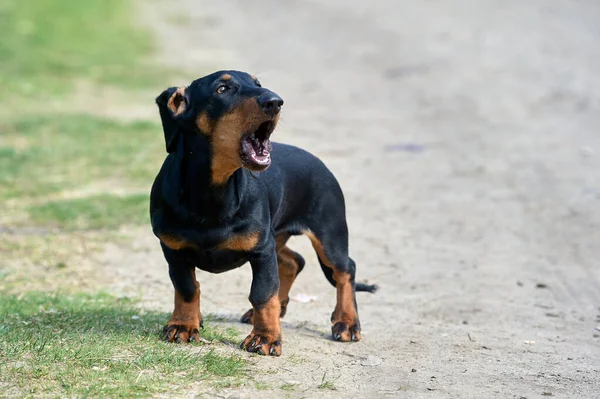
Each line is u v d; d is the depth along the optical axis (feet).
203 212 26.53
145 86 87.45
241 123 25.36
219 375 25.26
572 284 40.32
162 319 31.48
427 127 70.64
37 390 23.27
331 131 70.08
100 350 26.13
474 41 99.45
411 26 111.04
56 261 42.01
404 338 32.01
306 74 92.73
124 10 128.88
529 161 60.23
